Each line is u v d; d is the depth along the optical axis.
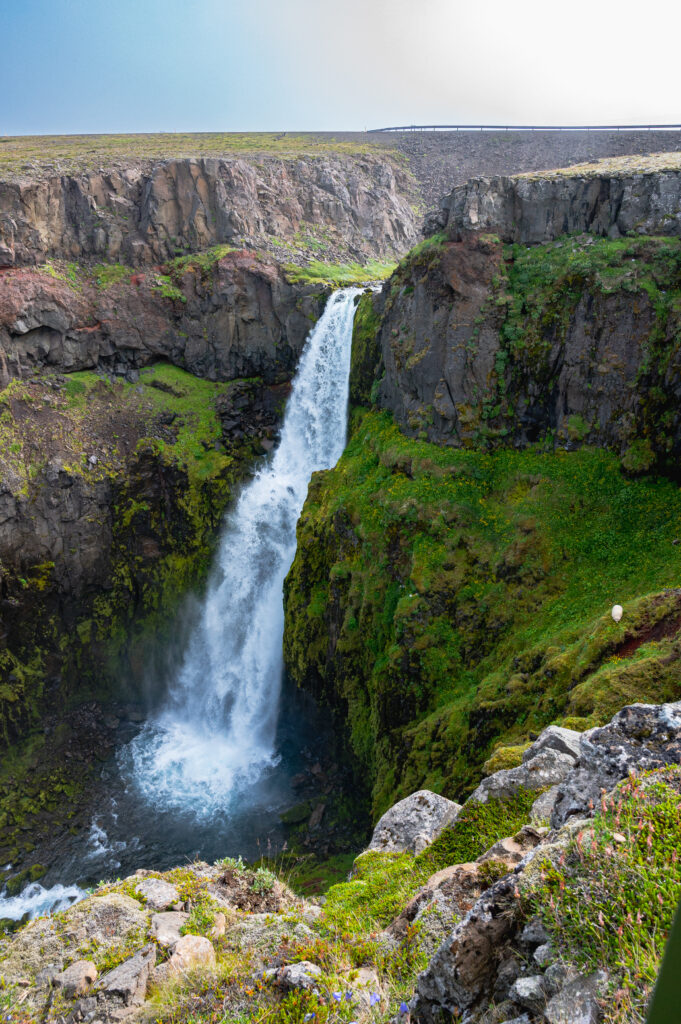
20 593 34.16
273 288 40.22
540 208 27.48
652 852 4.17
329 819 26.97
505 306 26.81
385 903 7.38
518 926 4.58
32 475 34.72
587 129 61.94
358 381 36.19
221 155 53.91
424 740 21.77
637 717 5.80
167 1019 6.29
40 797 30.66
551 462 25.39
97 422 37.47
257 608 36.66
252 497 38.22
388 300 32.00
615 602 20.44
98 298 39.41
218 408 39.81
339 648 27.56
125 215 42.00
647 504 22.75
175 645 36.91
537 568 23.16
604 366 24.36
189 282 40.44
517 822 7.36
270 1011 5.71
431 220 30.61
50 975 7.27
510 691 19.50
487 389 26.94
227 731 34.91
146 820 28.84
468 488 26.41
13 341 37.03
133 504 36.81
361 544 28.19
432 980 4.79
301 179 54.09
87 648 35.94
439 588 24.41
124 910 8.19
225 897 8.69
